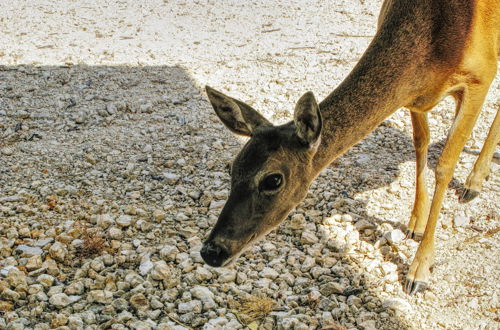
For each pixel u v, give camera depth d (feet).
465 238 5.59
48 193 6.07
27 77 8.06
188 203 6.04
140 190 6.18
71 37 9.43
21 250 5.45
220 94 4.69
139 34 9.53
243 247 4.70
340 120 4.90
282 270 5.38
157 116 7.23
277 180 4.65
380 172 6.34
